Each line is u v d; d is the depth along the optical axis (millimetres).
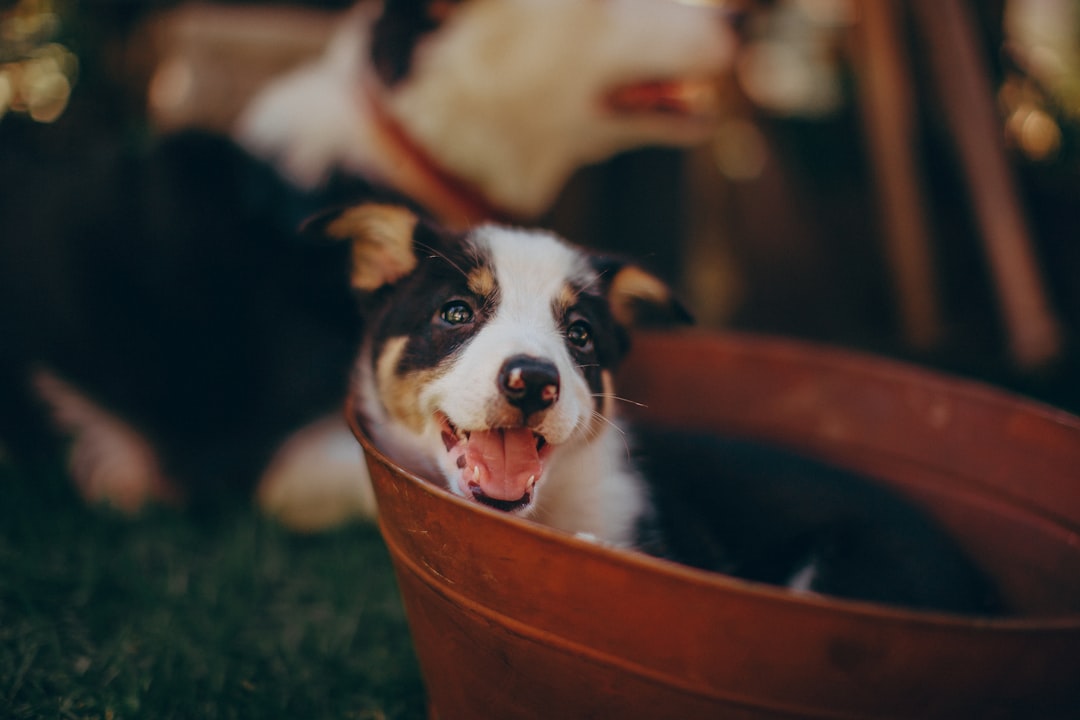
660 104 741
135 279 696
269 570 563
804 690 338
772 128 1089
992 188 865
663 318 705
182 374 695
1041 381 807
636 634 344
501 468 445
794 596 324
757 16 943
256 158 685
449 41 676
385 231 515
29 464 665
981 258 915
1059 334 870
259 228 678
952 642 325
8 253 694
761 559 518
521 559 348
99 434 688
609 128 743
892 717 339
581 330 499
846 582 495
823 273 1061
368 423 485
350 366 632
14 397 690
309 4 947
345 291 673
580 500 502
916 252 932
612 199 996
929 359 869
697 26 721
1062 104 1019
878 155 929
